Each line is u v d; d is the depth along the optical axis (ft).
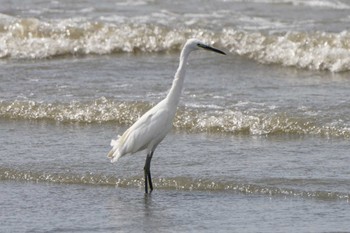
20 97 58.70
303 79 64.34
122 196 41.55
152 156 46.85
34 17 83.51
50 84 62.23
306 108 53.78
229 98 57.06
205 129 51.88
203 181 42.47
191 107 54.70
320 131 50.14
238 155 46.65
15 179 44.45
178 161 45.93
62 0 91.40
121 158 46.73
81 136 51.49
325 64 68.69
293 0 89.20
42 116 55.83
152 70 67.36
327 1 88.48
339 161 44.88
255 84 62.03
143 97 57.57
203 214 38.63
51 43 76.54
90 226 37.32
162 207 39.75
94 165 45.60
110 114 54.90
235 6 87.66
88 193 42.09
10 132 52.85
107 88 60.49
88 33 78.38
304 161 45.11
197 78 64.23
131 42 76.79
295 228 36.42
